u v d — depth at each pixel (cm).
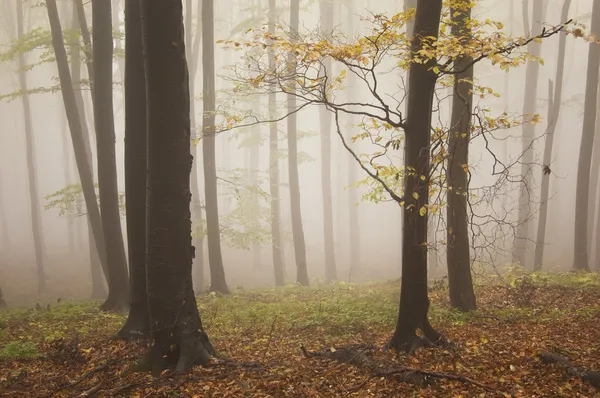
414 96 740
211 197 1739
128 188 960
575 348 752
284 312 1190
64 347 820
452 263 1088
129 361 771
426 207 721
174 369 716
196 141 854
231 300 1459
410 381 649
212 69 1775
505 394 598
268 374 701
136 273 958
